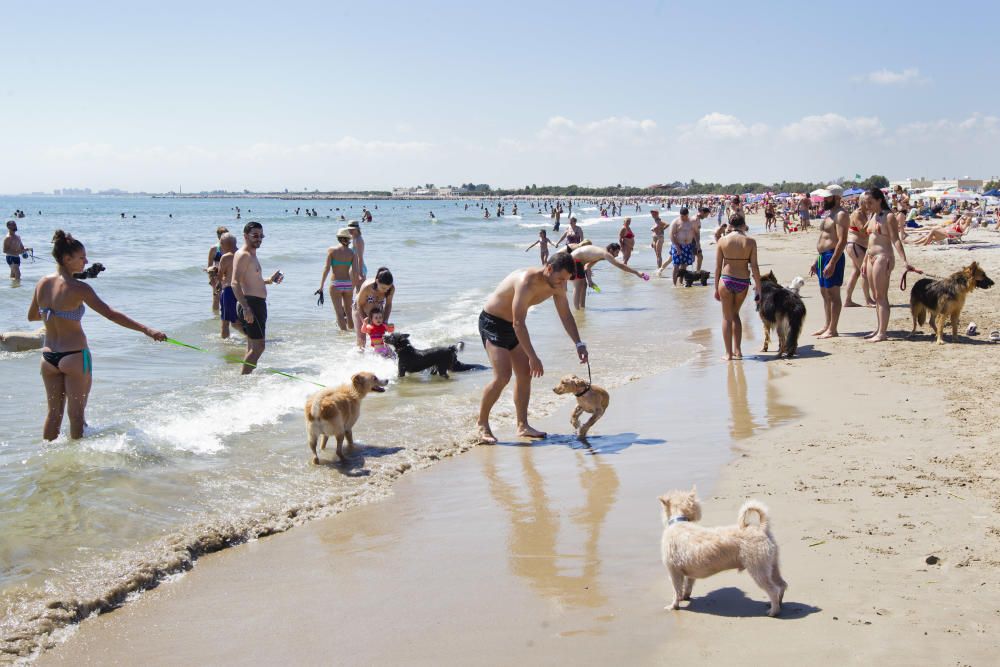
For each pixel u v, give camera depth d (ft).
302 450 22.27
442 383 31.63
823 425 22.74
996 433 20.63
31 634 12.40
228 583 14.49
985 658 10.61
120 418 24.68
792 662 10.80
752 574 12.23
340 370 32.89
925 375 27.78
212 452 21.76
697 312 50.01
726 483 18.43
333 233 155.63
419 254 97.66
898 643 11.09
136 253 94.79
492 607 13.20
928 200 212.43
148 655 11.99
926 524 15.17
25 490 18.31
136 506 17.63
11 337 35.55
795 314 32.48
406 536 16.52
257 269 32.07
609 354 36.29
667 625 12.25
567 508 17.87
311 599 13.74
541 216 291.99
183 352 36.60
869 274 34.88
